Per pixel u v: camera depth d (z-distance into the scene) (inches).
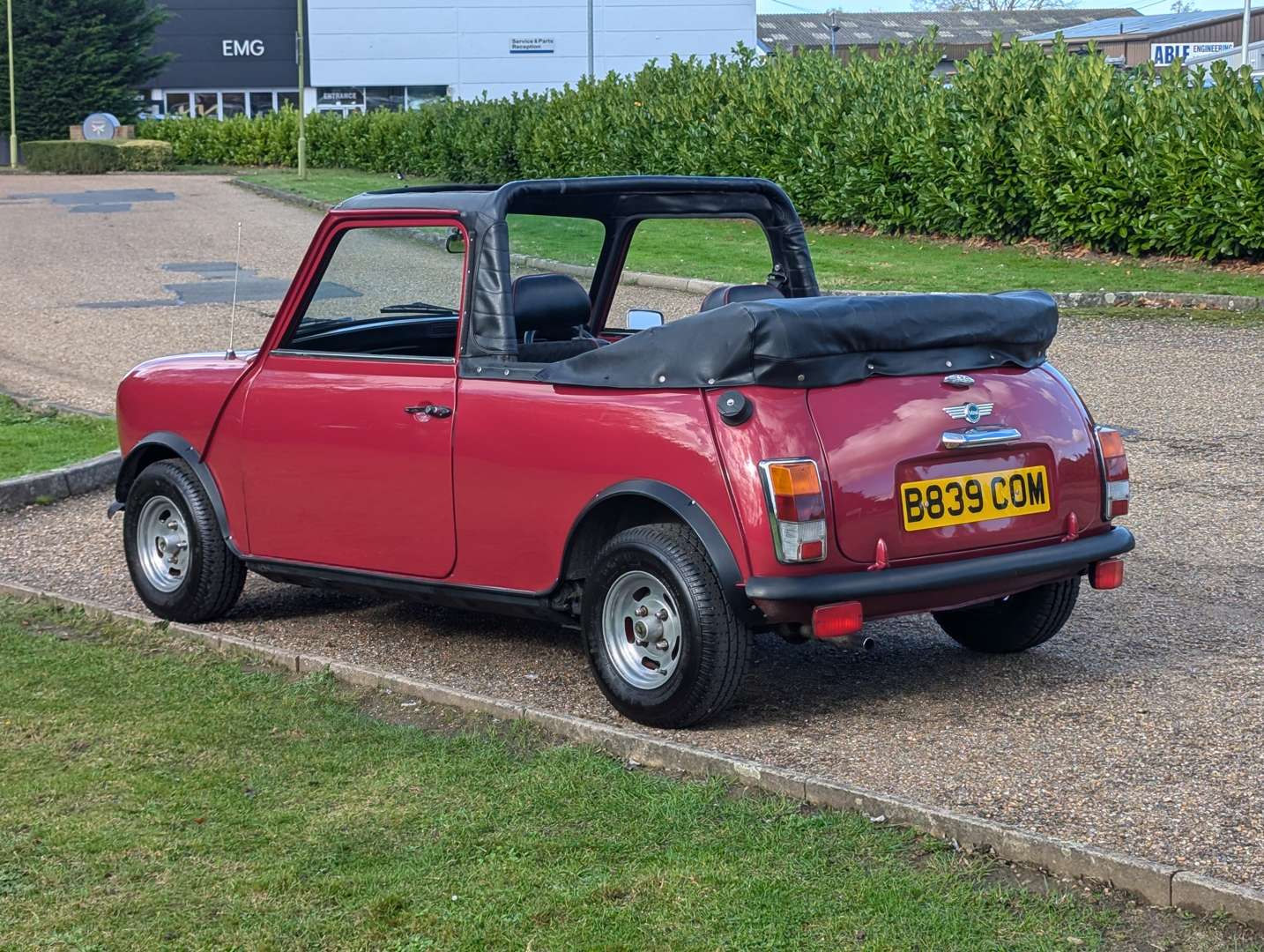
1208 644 239.6
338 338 243.1
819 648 244.8
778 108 975.6
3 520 352.2
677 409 196.5
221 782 190.4
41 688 229.8
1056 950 143.3
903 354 200.7
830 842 167.2
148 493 265.7
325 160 1946.4
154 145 2000.5
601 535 212.2
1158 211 709.9
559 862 165.0
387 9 2534.5
